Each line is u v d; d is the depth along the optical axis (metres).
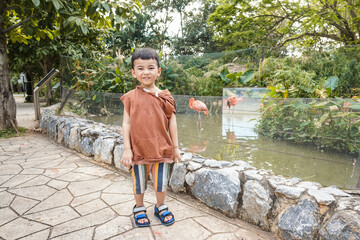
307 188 1.43
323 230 1.20
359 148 2.20
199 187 1.77
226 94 3.52
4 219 1.53
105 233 1.39
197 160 1.98
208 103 3.66
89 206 1.71
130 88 6.50
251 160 2.37
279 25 12.82
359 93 4.84
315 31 10.93
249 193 1.53
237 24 12.03
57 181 2.16
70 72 5.95
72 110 4.84
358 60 5.28
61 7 3.65
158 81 6.79
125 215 1.59
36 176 2.27
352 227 1.11
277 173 2.03
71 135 3.31
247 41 13.82
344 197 1.31
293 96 3.83
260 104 2.97
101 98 4.28
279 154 2.49
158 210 1.55
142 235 1.37
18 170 2.44
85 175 2.31
